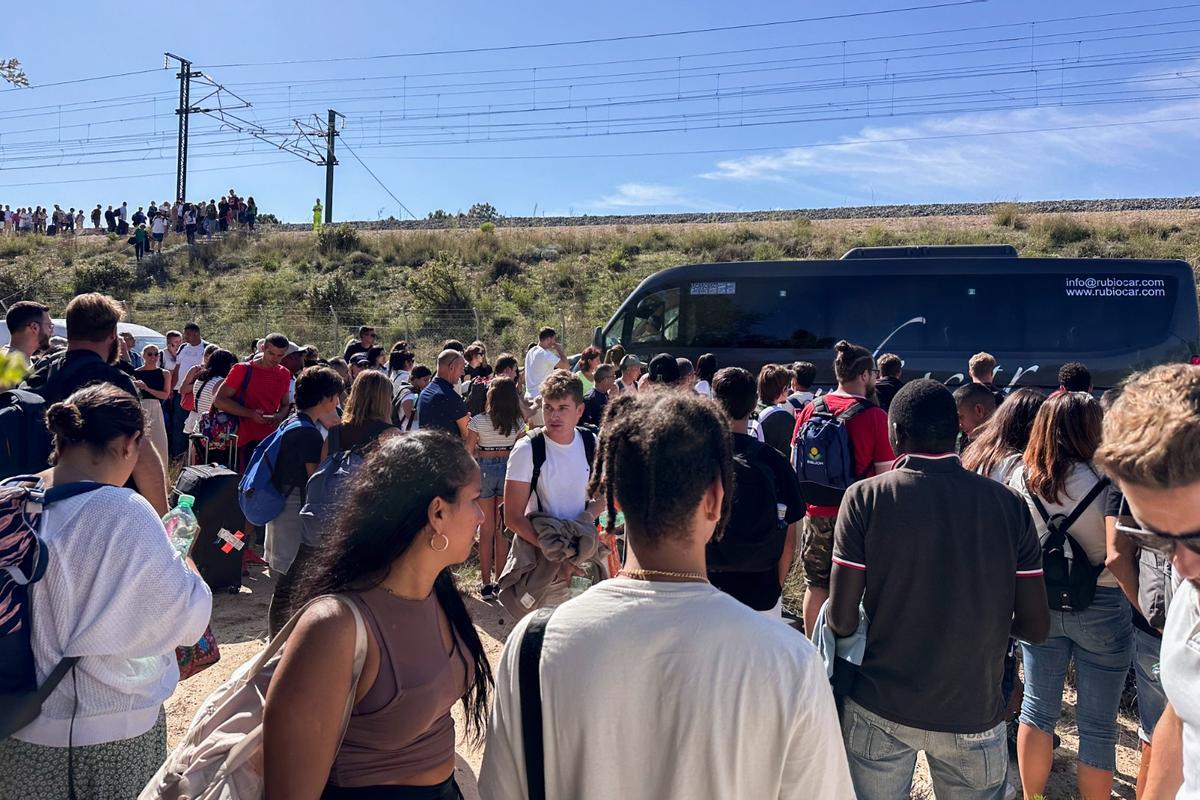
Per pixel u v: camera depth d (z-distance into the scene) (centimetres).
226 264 3303
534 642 168
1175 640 164
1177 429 141
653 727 157
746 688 153
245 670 217
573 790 162
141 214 3641
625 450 170
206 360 886
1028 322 1182
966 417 499
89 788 248
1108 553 313
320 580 209
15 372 177
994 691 276
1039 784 367
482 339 2386
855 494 287
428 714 205
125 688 251
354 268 3095
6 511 234
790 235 2964
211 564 682
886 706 279
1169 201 3016
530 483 448
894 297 1236
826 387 1245
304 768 186
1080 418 345
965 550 270
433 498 207
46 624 240
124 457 267
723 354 1297
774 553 362
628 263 2912
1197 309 1144
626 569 173
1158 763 179
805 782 155
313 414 480
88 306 394
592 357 984
